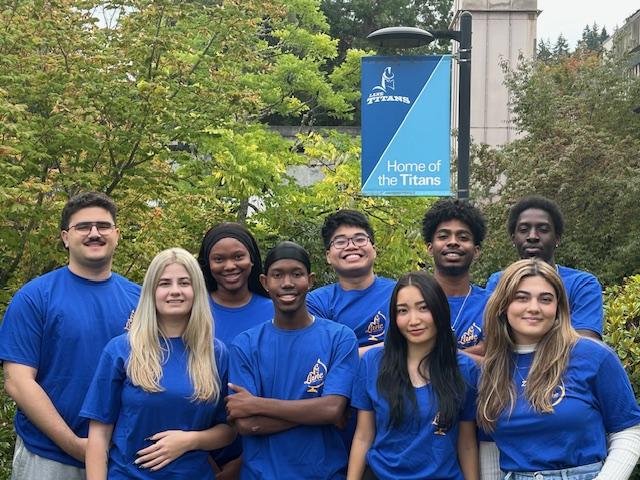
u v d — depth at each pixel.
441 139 8.37
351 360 4.28
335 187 13.07
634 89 17.64
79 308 4.45
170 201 10.09
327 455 4.21
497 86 21.25
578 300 4.62
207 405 4.13
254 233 12.27
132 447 4.05
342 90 18.72
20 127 7.89
